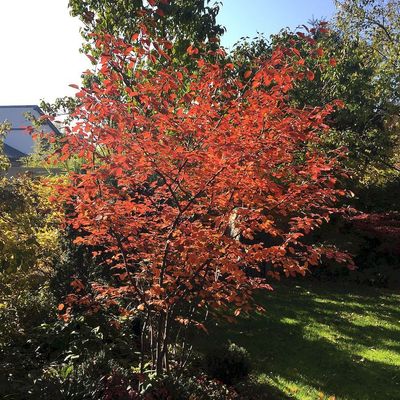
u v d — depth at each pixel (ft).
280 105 13.28
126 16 28.37
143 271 15.37
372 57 51.24
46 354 17.35
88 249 22.45
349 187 45.68
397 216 47.16
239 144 11.57
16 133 89.45
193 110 12.39
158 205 14.71
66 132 12.28
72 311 19.49
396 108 46.47
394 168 49.32
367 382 19.45
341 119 44.96
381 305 34.12
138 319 20.17
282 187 13.85
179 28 28.94
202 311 25.76
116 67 13.89
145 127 12.68
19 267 17.94
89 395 13.28
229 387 17.16
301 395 17.94
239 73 24.21
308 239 45.55
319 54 14.28
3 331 17.84
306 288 39.19
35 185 20.11
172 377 14.99
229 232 14.79
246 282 15.93
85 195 12.87
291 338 24.71
